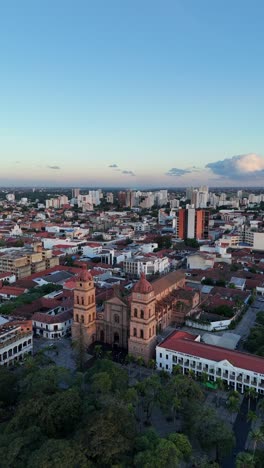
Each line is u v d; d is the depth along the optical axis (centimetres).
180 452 7850
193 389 9969
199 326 16400
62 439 8144
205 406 9581
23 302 18288
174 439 8281
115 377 10775
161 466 7381
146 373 12812
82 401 9544
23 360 13000
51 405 8938
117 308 14475
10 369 12962
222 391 11688
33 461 7231
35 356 13138
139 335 13425
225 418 10369
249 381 11394
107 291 18375
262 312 17375
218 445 8400
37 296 19175
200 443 8744
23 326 14038
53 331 15638
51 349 13850
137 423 10056
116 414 8444
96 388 10062
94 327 15050
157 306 15975
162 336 15325
